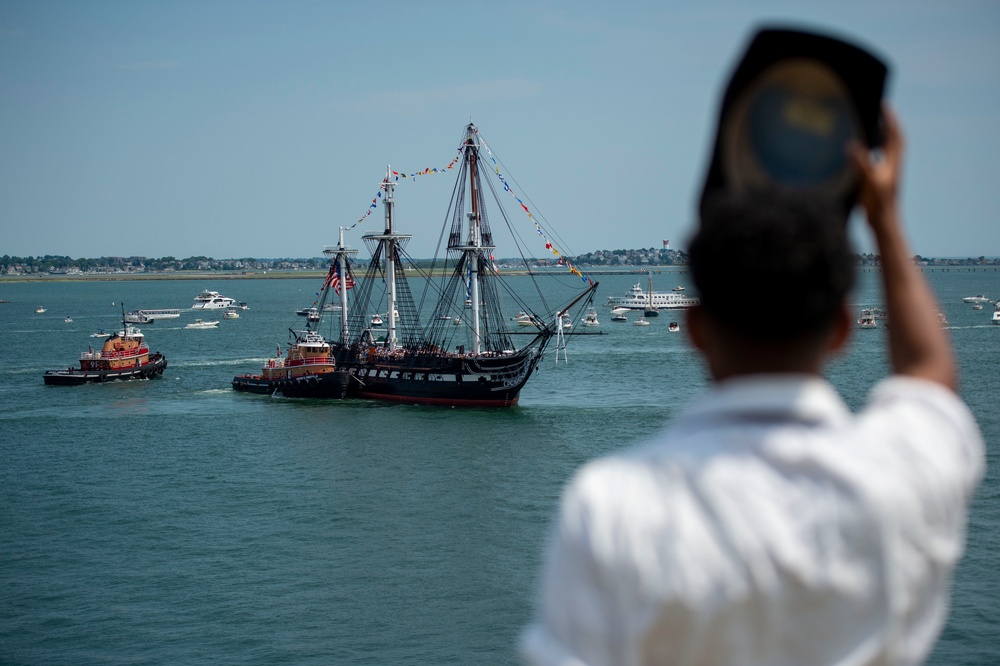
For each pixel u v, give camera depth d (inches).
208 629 1672.0
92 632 1665.8
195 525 2337.6
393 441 3486.7
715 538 117.7
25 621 1718.8
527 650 127.0
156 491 2721.5
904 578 121.0
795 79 126.0
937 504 124.6
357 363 4741.6
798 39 123.0
